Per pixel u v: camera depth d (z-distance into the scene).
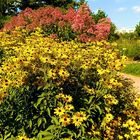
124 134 5.62
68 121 4.94
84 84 5.75
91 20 13.12
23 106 5.60
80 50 6.97
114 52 6.57
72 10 13.91
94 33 13.06
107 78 5.80
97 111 5.58
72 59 5.88
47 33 12.76
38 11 14.25
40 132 5.18
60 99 5.38
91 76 5.91
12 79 5.80
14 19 15.12
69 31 12.79
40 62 5.77
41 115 5.39
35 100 5.57
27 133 5.46
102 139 5.43
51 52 6.01
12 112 5.65
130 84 6.52
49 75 5.28
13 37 9.91
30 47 6.91
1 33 11.00
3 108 5.74
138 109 5.95
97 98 5.61
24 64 5.74
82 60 5.93
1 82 5.78
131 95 6.30
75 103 5.55
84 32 12.99
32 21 14.26
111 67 6.04
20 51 6.99
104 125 5.47
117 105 6.04
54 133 5.12
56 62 5.57
